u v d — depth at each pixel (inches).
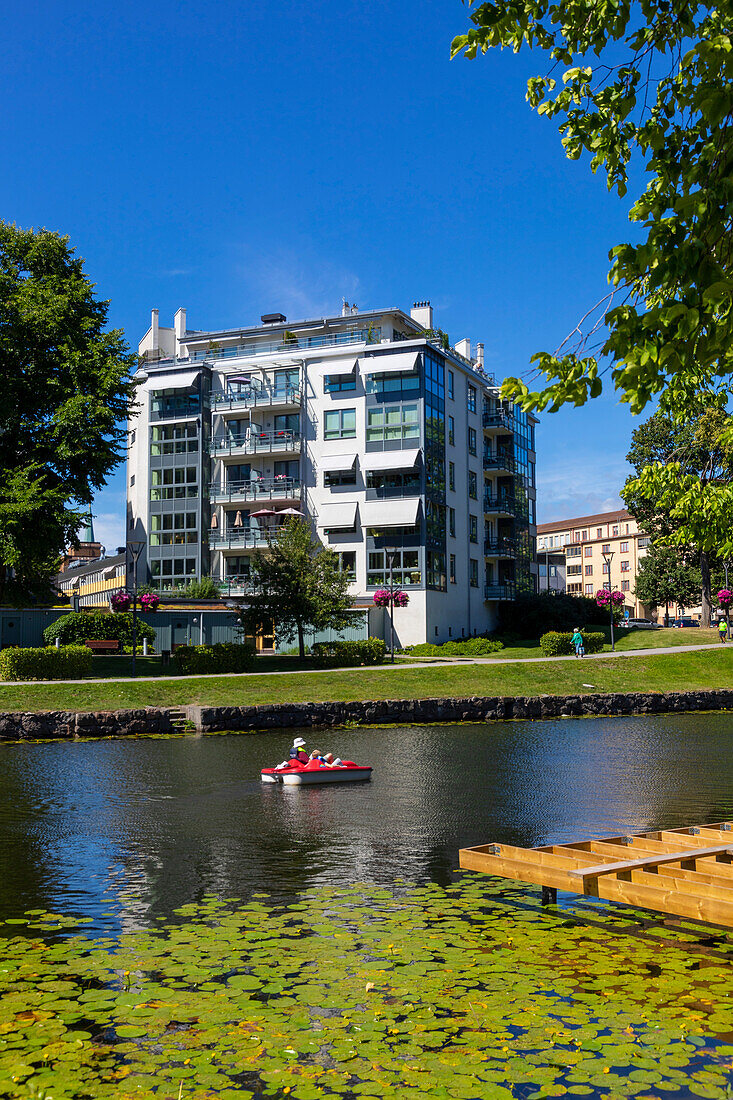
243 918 337.4
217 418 2539.4
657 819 550.6
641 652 1817.2
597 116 281.4
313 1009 241.9
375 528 2272.4
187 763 847.7
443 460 2373.3
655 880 322.0
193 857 454.6
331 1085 197.3
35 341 1539.1
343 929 320.5
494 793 665.6
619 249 217.9
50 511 1464.1
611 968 276.1
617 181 288.7
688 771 780.0
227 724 1150.3
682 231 207.9
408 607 2206.0
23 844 490.9
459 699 1318.9
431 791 679.7
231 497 2458.2
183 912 347.6
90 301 1617.9
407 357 2250.2
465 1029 228.4
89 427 1491.1
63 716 1074.1
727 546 538.6
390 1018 235.5
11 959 287.9
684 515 548.1
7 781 740.0
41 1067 206.8
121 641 1814.7
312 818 568.7
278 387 2417.6
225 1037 223.6
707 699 1496.1
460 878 406.0
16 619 1813.5
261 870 424.2
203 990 257.0
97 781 738.2
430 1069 205.2
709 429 1731.1
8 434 1510.8
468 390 2632.9
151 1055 213.6
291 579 1718.8
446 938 308.8
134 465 2642.7
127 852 468.1
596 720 1325.0
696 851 360.5
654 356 209.8
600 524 4825.3
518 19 282.7
